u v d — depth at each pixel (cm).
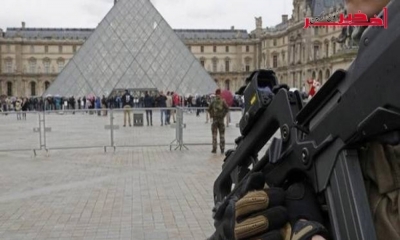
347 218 110
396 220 110
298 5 9650
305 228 112
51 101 5478
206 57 13625
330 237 115
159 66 6116
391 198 112
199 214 788
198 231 691
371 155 115
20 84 12975
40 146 1719
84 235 675
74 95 5878
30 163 1438
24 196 950
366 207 108
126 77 6009
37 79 13125
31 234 682
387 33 95
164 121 2495
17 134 2166
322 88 115
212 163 1396
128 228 709
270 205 120
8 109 6350
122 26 6312
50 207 850
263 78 154
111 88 5903
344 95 109
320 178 119
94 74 6003
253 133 160
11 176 1199
